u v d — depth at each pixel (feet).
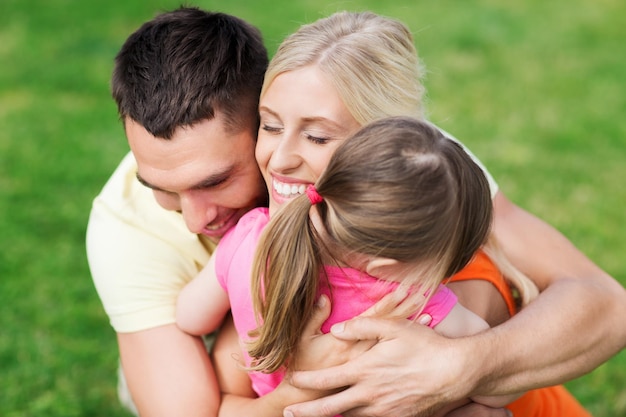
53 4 28.04
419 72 6.74
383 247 5.78
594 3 29.81
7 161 18.70
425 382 6.26
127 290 7.11
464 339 6.46
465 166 5.93
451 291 6.72
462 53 25.25
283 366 6.52
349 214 5.76
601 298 7.30
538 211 17.29
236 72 6.57
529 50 25.71
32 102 21.66
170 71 6.41
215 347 7.22
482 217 6.13
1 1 28.09
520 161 19.31
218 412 6.94
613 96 22.93
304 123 6.19
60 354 13.15
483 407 6.97
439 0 29.48
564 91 23.12
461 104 22.08
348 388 6.45
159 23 6.84
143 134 6.38
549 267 7.70
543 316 6.97
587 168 19.17
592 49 26.00
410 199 5.64
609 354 7.29
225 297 6.81
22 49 24.67
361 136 5.77
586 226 16.76
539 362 6.79
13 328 13.66
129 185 7.40
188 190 6.50
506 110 21.86
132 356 7.15
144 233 7.20
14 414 12.03
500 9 28.86
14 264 15.25
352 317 6.33
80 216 16.80
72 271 15.20
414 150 5.71
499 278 7.37
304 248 5.92
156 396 6.97
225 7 27.84
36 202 17.24
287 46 6.35
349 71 6.15
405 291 6.11
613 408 12.16
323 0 28.76
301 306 6.14
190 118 6.31
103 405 12.33
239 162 6.53
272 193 6.44
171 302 7.14
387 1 29.12
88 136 19.98
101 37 25.67
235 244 6.58
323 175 5.86
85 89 22.45
